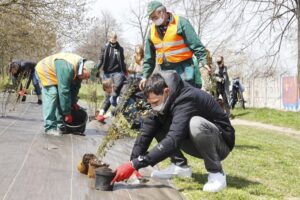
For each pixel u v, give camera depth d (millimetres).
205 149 4574
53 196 4113
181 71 5824
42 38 23609
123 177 4359
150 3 5719
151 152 4289
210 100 4633
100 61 11852
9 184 4340
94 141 7168
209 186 4695
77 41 24078
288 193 5098
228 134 4754
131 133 7773
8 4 21594
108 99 9969
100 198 4168
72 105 7723
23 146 6176
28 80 13922
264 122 17844
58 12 22562
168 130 4738
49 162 5352
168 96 4426
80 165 4910
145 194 4422
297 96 22844
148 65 6148
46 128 7449
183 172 5258
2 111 10656
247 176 5797
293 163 7172
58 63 7207
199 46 5715
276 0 23031
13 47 24344
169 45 5762
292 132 14547
